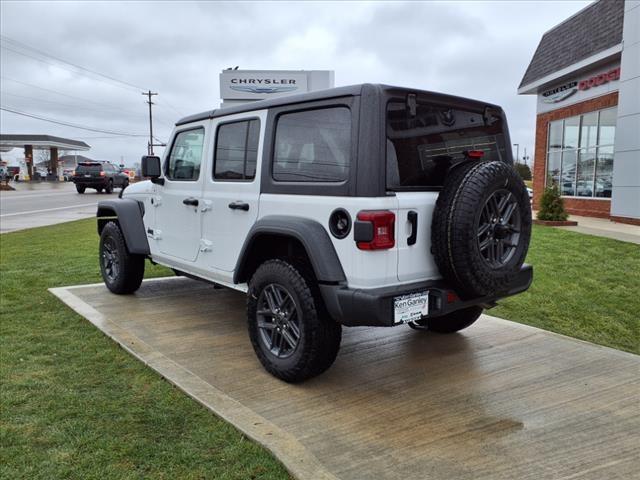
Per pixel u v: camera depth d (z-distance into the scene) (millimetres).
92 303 5738
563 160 18391
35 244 10422
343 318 3242
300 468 2600
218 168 4371
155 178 5184
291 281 3486
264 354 3777
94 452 2754
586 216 16828
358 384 3668
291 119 3691
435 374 3848
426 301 3320
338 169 3336
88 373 3779
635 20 13328
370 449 2822
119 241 5855
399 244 3262
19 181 54000
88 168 31734
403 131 3344
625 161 13859
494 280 3363
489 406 3332
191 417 3148
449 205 3246
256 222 3781
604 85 15812
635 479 2545
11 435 2902
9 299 5836
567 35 17625
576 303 5957
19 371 3785
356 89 3244
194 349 4336
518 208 3520
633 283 6758
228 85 21000
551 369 3943
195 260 4723
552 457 2744
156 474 2576
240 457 2727
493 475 2582
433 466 2662
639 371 3908
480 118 3959
